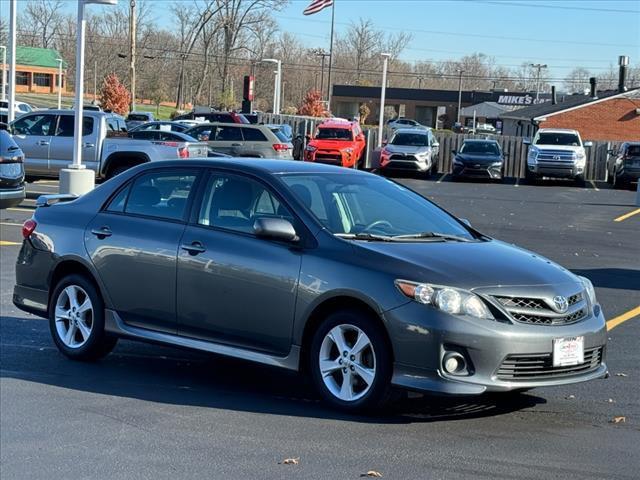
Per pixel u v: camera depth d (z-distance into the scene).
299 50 110.88
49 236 7.76
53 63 94.38
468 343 5.66
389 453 5.37
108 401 6.51
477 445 5.54
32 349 8.09
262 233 6.30
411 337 5.73
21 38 99.62
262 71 91.31
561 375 5.98
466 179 36.06
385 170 36.88
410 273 5.86
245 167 6.93
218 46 79.31
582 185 34.94
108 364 7.64
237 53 81.19
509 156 39.09
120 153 20.12
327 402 6.19
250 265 6.46
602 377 6.27
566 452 5.44
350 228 6.55
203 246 6.75
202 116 41.47
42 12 99.94
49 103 79.69
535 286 5.96
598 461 5.28
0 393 6.67
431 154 36.69
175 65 85.00
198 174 7.12
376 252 6.09
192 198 7.05
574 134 35.72
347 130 36.78
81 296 7.62
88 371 7.38
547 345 5.83
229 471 5.06
